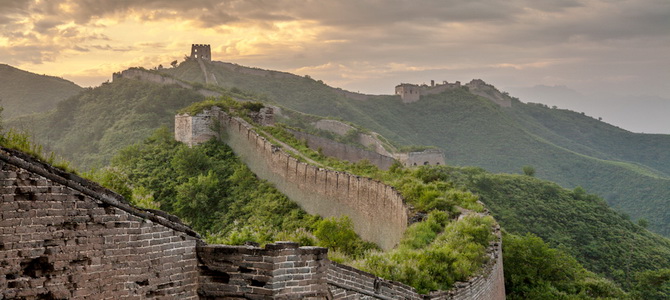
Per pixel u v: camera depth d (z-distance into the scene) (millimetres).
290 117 132750
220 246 13664
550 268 42375
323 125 134500
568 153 188625
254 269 13430
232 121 69938
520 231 82250
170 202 60938
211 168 65375
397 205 38625
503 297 36469
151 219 13047
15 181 11266
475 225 30609
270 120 76875
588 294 43812
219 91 129250
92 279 12078
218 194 60594
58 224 11719
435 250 24000
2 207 11102
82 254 11984
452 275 22984
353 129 131250
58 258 11680
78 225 11961
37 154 12914
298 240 29359
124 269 12531
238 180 62375
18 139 13109
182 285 13445
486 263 26922
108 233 12352
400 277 20938
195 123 70188
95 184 12594
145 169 66688
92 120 123562
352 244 33406
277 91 197500
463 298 22156
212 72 199500
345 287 15734
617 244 81062
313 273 13828
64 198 11812
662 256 80375
